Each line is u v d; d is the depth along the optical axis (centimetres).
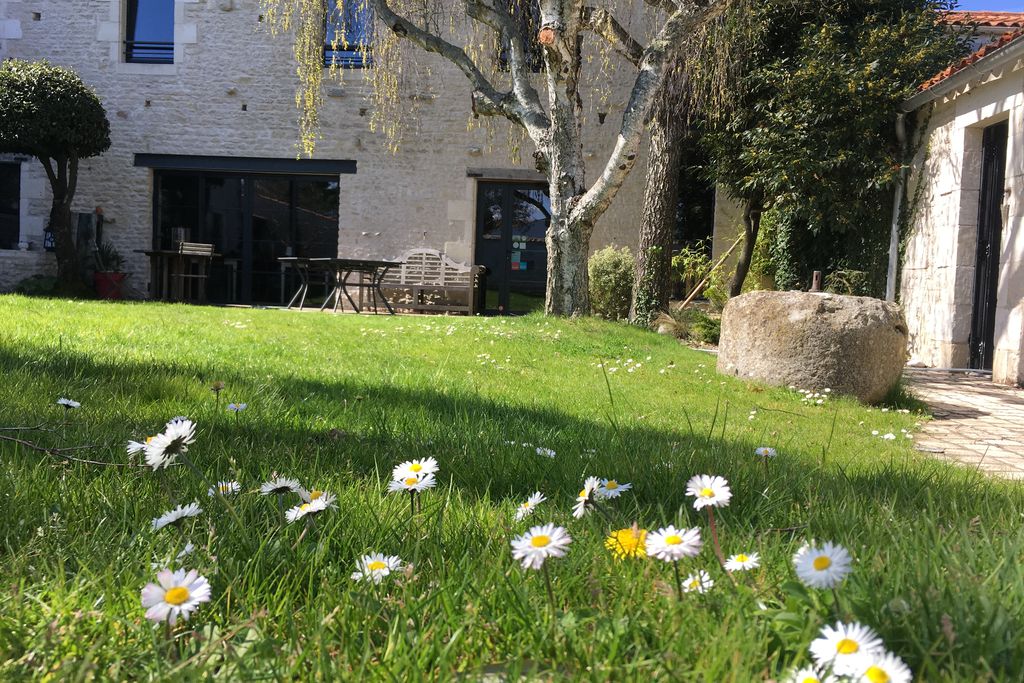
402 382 514
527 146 1531
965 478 308
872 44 1164
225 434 292
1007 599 120
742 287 1480
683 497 217
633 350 871
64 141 1350
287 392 420
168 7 1570
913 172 1114
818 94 1150
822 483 248
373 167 1552
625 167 1016
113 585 133
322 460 260
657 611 121
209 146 1565
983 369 968
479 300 1550
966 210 973
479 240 1579
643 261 1292
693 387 650
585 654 112
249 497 180
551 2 975
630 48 1125
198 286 1573
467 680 106
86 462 210
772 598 123
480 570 146
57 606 128
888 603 111
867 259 1219
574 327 964
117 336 638
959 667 97
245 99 1556
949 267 998
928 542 152
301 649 115
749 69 1285
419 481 172
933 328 1038
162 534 158
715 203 1502
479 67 1484
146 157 1566
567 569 144
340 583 139
